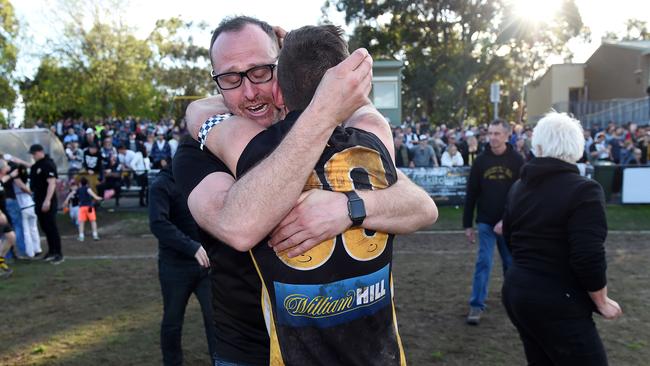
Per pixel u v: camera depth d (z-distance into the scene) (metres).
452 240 8.91
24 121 33.25
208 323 3.62
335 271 1.35
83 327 5.09
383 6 34.47
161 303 5.81
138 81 33.66
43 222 7.86
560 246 2.59
